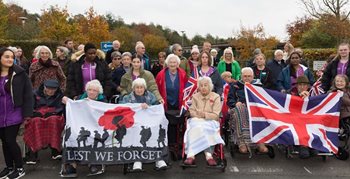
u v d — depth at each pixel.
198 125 6.82
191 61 9.27
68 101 6.86
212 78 7.97
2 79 6.25
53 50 23.56
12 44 22.67
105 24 36.53
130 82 7.79
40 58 8.21
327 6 29.30
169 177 6.53
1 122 6.21
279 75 8.98
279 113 7.48
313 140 7.21
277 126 7.32
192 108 7.27
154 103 7.36
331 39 30.86
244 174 6.69
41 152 8.10
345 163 7.32
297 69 8.84
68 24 32.16
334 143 7.38
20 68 6.41
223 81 8.27
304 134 7.25
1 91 6.19
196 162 7.37
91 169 6.62
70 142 6.60
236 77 10.84
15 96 6.26
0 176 6.43
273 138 7.33
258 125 7.43
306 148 7.39
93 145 6.64
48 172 6.80
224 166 6.70
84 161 6.56
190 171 6.84
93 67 7.81
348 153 7.45
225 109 7.92
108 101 8.08
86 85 7.27
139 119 6.90
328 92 8.00
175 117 7.31
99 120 6.83
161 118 6.96
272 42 37.75
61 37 31.44
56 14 32.03
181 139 7.51
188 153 6.63
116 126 6.79
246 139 7.48
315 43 31.52
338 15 28.89
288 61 9.36
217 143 6.67
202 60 8.06
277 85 8.95
